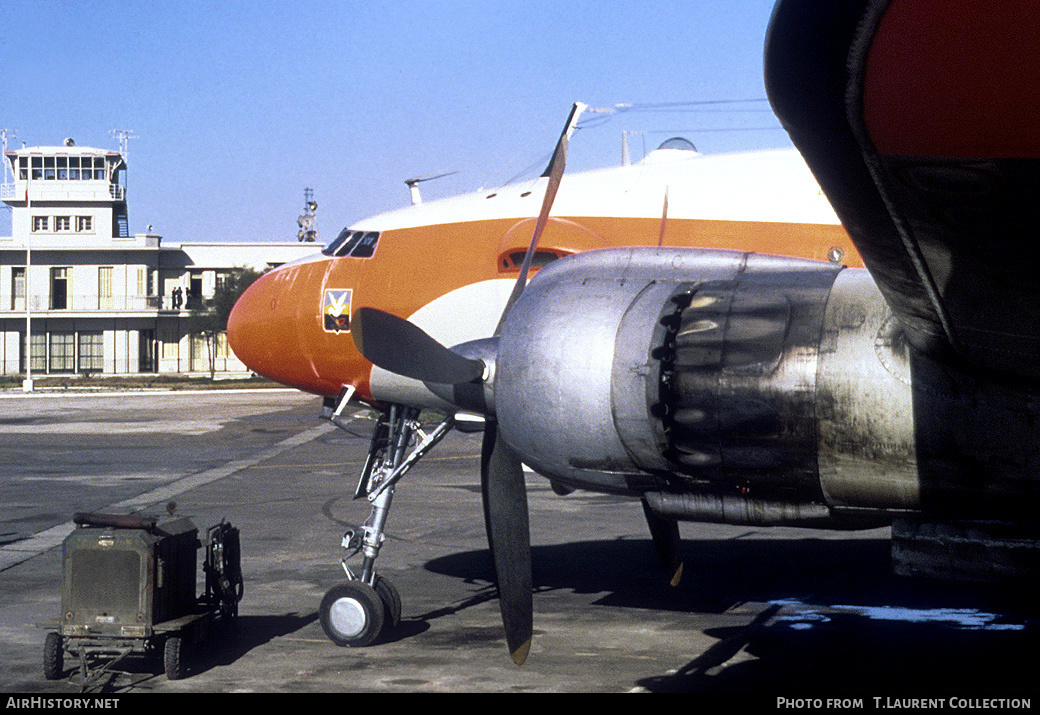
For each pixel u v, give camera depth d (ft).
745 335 22.34
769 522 24.07
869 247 13.88
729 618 30.99
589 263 25.71
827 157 11.58
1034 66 9.77
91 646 24.31
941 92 10.27
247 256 238.27
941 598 33.63
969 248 13.46
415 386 29.32
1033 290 14.57
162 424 112.27
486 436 26.43
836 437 21.54
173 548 25.44
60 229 236.84
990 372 18.92
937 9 9.33
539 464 24.88
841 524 23.52
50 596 34.40
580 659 26.48
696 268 24.77
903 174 11.78
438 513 52.60
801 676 24.68
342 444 91.25
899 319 17.67
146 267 235.20
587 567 39.14
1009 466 20.39
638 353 23.17
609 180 47.47
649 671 25.31
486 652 27.27
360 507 54.95
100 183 235.61
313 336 44.55
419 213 46.98
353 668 25.77
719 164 47.19
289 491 61.41
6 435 99.55
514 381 24.72
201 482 65.72
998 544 22.15
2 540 45.55
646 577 37.29
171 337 239.30
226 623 28.27
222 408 136.87
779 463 22.17
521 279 29.84
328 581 36.70
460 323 45.55
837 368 21.42
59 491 61.72
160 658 26.71
